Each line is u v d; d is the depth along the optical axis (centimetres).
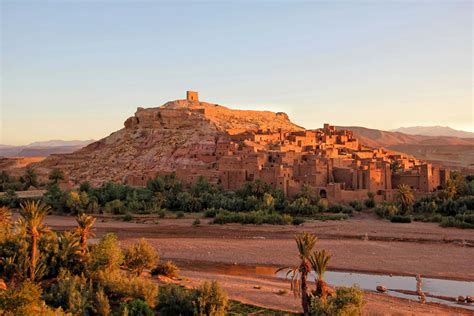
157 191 10688
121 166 14425
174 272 4494
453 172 11319
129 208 9744
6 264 3662
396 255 5766
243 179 10525
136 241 6775
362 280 4738
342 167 10369
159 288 3666
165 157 14025
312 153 11806
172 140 15000
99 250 3966
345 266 5284
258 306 3578
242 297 3853
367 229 7419
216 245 6488
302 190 9231
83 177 14238
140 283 3422
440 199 8856
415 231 7194
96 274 3662
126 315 2889
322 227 7681
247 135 13875
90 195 10506
